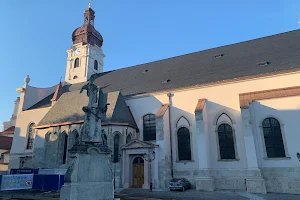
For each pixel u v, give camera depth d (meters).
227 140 23.22
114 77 36.81
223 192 19.64
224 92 24.45
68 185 10.33
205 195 18.09
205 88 25.41
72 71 43.44
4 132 49.47
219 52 31.34
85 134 11.66
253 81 23.48
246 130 20.81
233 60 28.05
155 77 31.56
